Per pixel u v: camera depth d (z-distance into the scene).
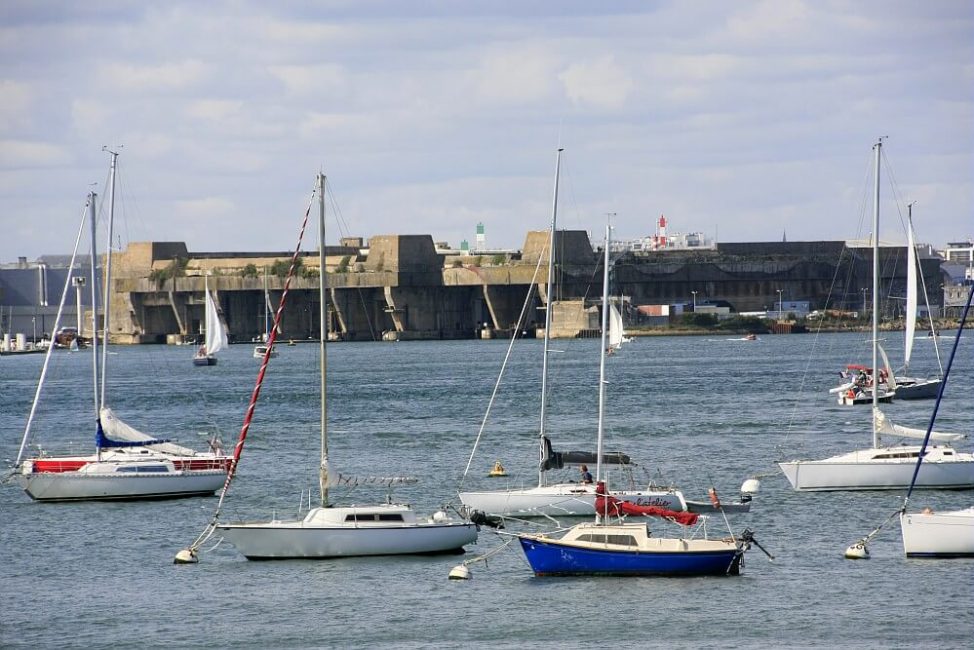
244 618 167.12
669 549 179.00
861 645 153.25
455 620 164.38
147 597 177.25
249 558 194.25
